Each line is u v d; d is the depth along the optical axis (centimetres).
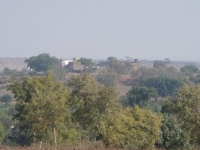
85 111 10150
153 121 11350
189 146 11506
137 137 10731
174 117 12581
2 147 8094
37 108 9750
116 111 10488
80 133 11994
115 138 9819
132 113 11475
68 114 10225
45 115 9650
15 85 11056
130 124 10650
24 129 11281
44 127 9831
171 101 10225
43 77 10894
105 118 10138
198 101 9750
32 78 11012
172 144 11981
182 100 9888
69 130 11619
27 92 10931
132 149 9356
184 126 10050
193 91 9869
